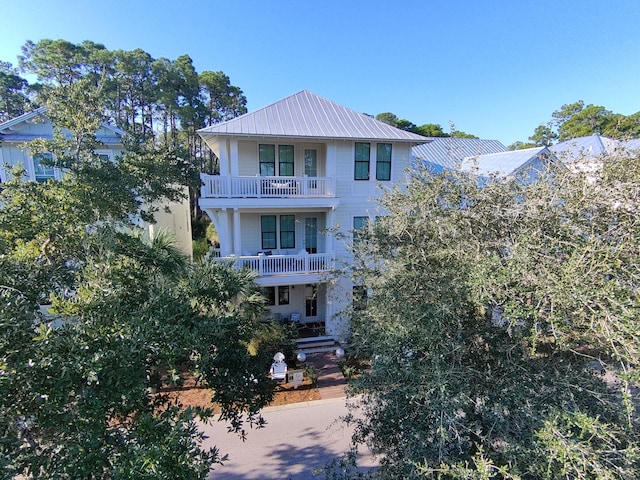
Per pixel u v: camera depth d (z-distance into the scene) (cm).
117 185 580
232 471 681
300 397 948
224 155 1201
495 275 379
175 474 275
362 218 1301
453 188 519
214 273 612
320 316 1441
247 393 538
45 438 322
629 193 362
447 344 418
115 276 398
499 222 443
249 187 1155
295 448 747
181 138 2862
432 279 473
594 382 384
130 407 351
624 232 358
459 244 461
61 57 2244
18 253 394
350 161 1265
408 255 529
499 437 389
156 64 2548
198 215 2662
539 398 383
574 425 338
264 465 697
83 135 585
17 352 280
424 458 358
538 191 430
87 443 287
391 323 466
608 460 306
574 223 381
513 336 405
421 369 421
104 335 317
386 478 416
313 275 1189
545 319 353
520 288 358
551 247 365
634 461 308
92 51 2362
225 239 1198
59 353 291
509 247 402
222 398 517
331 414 871
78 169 550
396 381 446
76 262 474
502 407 379
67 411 303
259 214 1327
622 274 334
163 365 412
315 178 1198
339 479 469
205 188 1115
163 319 398
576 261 336
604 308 315
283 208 1239
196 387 955
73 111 583
